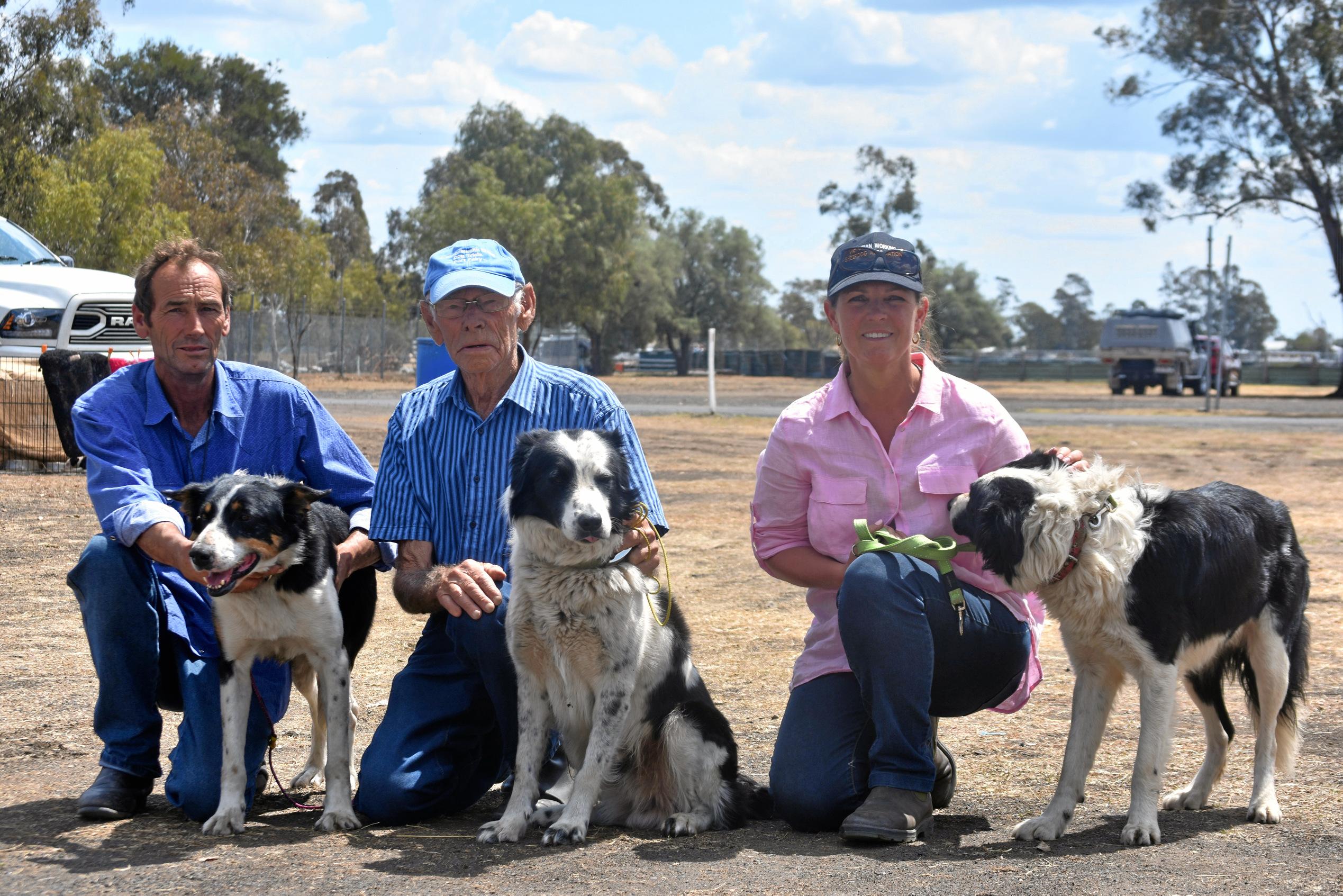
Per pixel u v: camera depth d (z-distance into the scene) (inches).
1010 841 147.3
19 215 1302.9
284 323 1860.2
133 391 174.6
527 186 2502.5
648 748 161.2
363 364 1957.4
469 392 176.7
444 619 173.0
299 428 183.2
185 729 161.3
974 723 209.3
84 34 1423.5
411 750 160.9
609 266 2428.6
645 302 2844.5
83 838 147.8
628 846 148.5
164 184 1734.7
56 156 1437.0
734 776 163.0
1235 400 1552.7
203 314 170.1
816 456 168.7
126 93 2689.5
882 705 147.6
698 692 167.9
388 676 237.6
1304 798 165.3
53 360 495.2
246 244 1798.7
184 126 1972.2
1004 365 2311.8
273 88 2935.5
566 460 153.6
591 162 2600.9
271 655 160.1
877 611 146.8
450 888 129.3
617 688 155.2
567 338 2482.8
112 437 169.2
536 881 132.3
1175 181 1737.2
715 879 132.2
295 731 209.0
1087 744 152.5
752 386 1936.5
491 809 170.7
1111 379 1644.9
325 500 181.2
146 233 1402.6
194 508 155.6
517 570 157.8
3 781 170.9
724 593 324.5
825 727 157.6
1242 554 157.8
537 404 175.5
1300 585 167.2
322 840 149.8
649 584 164.2
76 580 163.3
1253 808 156.5
